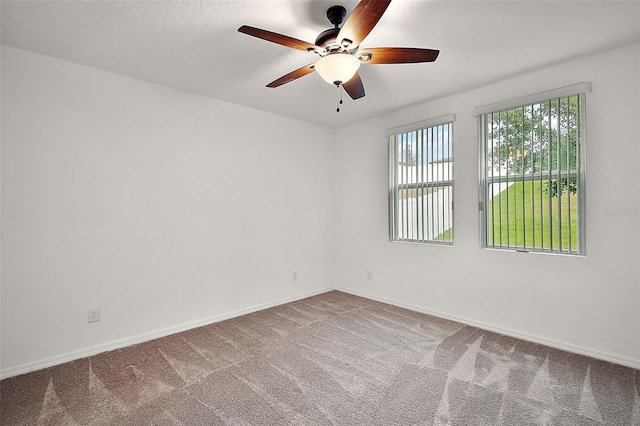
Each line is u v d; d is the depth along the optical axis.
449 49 2.34
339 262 4.59
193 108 3.19
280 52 2.35
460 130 3.23
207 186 3.29
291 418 1.80
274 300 3.88
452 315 3.32
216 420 1.79
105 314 2.67
